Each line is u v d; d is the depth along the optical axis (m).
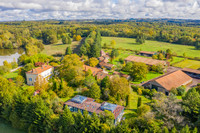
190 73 87.12
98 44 149.00
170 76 70.75
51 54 144.25
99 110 44.75
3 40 180.12
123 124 34.19
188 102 42.31
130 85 66.75
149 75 86.62
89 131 35.09
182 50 151.88
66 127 37.38
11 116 45.19
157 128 33.56
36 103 43.00
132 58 111.38
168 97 48.75
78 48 164.50
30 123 43.44
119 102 51.97
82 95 56.41
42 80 61.88
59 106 46.59
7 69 91.00
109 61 113.88
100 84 61.41
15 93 49.38
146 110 42.19
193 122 39.44
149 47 168.75
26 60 103.44
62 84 57.56
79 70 65.88
